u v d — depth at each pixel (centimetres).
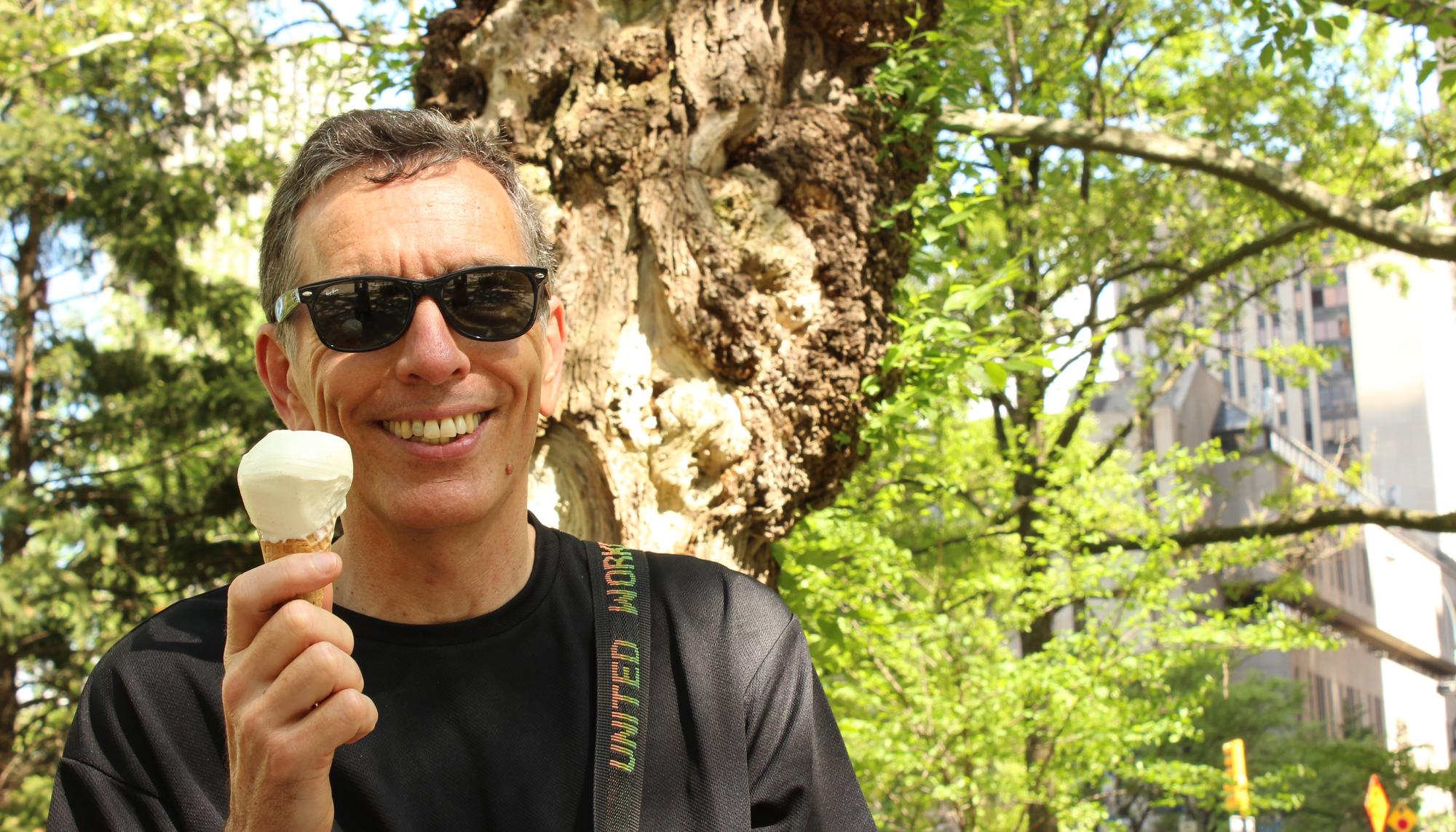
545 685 158
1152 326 1565
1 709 1329
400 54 573
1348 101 1309
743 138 342
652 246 326
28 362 1452
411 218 155
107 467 1530
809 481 358
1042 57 1318
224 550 1362
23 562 1204
